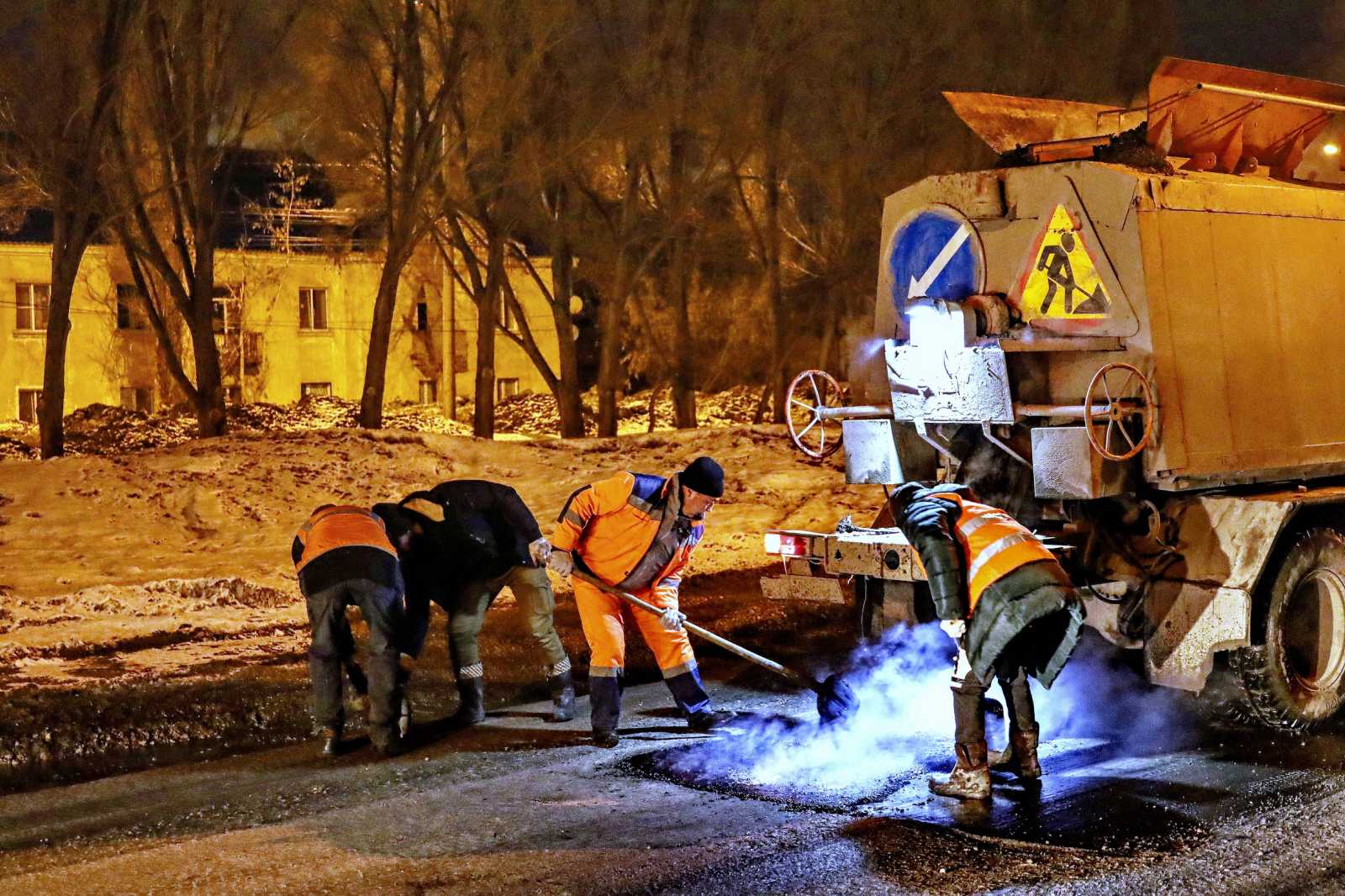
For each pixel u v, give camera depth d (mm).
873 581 6734
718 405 38469
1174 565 6035
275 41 21328
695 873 4371
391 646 5957
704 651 8070
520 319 26359
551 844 4680
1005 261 6367
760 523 13336
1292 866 4391
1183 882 4254
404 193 22016
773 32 24875
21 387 38531
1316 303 6734
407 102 21953
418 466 16031
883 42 26328
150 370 39500
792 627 8734
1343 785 5340
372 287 42562
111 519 13188
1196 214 6133
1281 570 6023
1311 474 6668
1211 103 6570
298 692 6961
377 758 5898
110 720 6344
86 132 19203
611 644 6086
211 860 4551
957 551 5176
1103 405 5941
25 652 7523
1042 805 5066
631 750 5953
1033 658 5168
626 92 24078
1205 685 6035
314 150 23453
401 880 4344
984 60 26375
